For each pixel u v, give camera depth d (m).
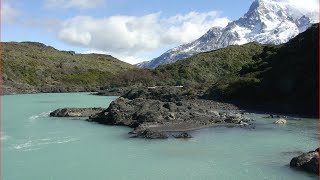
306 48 97.50
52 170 37.12
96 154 42.91
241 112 78.56
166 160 40.44
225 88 101.38
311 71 88.31
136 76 187.38
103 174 36.03
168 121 60.66
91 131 56.78
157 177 35.12
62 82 192.75
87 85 191.88
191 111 67.88
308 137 51.19
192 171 36.69
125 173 36.28
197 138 50.75
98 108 79.38
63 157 41.66
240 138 50.66
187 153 43.12
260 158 40.75
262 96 92.62
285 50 104.75
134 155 42.47
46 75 194.88
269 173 35.72
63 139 50.84
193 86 122.12
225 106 87.69
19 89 160.50
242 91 96.75
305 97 83.75
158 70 187.62
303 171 36.06
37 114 78.25
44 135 53.62
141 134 52.59
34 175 35.62
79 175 35.75
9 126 61.72
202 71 178.38
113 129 58.38
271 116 70.81
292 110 79.31
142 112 64.06
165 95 107.44
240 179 34.28
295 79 89.69
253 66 110.81
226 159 40.53
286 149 44.56
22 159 40.78
